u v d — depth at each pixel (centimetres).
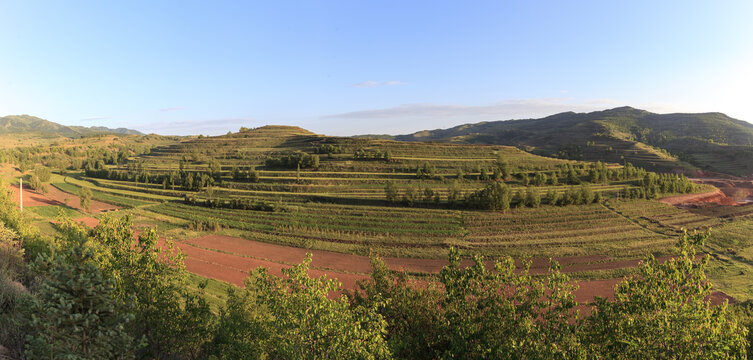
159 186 15788
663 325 1411
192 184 15025
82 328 952
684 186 16100
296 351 1512
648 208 12838
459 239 9325
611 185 16325
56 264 971
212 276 6812
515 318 1627
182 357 1850
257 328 1772
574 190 12900
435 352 2016
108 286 1030
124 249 1775
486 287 1759
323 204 12425
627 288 1611
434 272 7281
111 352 1059
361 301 2541
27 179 17125
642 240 9350
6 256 2098
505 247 8744
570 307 1576
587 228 10469
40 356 941
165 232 9475
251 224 10494
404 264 7831
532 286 1684
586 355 1491
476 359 1638
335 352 1490
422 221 10812
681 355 1382
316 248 8769
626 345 1428
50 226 8800
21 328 1178
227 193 14175
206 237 9394
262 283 1791
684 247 1611
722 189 18925
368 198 12900
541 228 10388
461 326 1725
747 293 6097
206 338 1911
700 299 1494
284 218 10981
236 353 1734
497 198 11750
